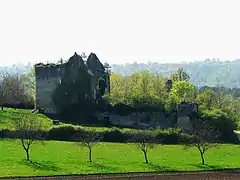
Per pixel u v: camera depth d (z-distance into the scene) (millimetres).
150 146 120000
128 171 96000
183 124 161625
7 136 131250
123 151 122250
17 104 188625
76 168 97375
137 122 165375
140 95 173125
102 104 173000
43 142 124188
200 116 160750
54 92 173750
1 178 84500
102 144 131625
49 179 84750
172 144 140500
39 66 176875
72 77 173500
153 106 168000
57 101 173125
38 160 104812
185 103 163875
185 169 101125
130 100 170625
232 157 122375
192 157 119375
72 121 165875
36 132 130250
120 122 165875
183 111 162375
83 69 174125
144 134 136250
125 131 141500
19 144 122812
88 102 172000
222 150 133125
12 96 189375
